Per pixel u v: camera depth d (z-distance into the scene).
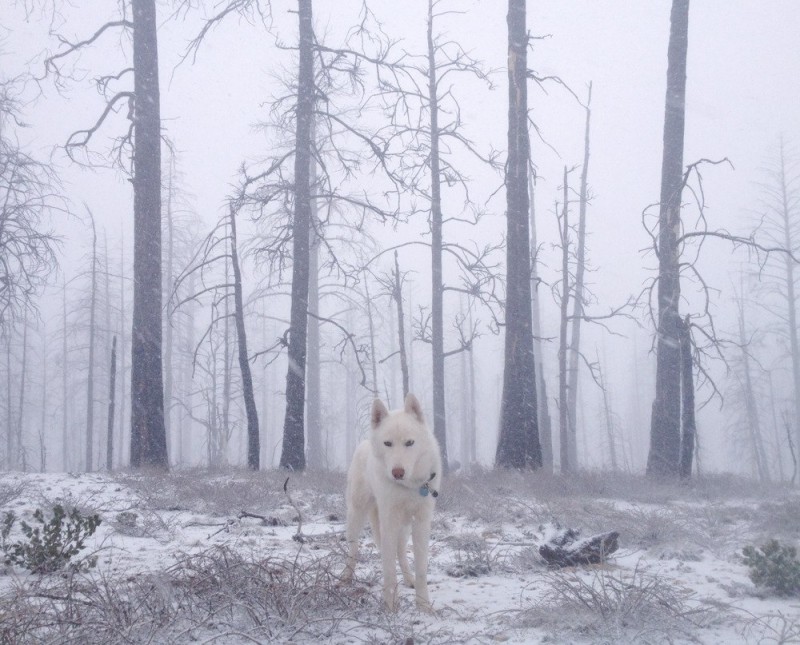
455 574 5.91
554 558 6.03
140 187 16.73
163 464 15.53
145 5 17.33
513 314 16.28
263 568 4.92
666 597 4.48
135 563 6.08
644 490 11.85
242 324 17.17
